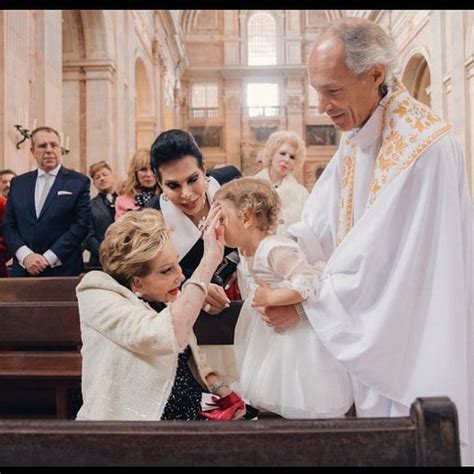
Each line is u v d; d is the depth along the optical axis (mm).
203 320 2467
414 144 1794
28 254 4629
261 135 29531
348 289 1769
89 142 13172
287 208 4000
